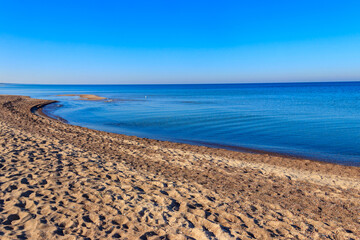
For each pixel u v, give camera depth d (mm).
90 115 24406
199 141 14125
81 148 9805
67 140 11242
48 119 18938
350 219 4949
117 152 9805
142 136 15273
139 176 6805
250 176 7621
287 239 4039
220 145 13211
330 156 11250
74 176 6352
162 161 8844
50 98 47125
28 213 4270
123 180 6457
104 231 3891
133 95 64562
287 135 15633
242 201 5547
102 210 4621
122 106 34031
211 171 7906
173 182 6547
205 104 37656
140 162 8531
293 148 12617
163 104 37500
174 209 4867
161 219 4391
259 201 5621
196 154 10195
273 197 5945
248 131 16953
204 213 4723
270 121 20984
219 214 4809
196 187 6250
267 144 13461
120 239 3691
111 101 42344
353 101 41562
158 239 3760
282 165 9234
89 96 52812
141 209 4711
